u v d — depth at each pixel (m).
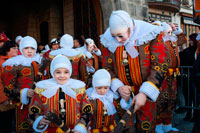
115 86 2.08
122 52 1.99
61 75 2.04
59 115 2.00
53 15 8.51
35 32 9.73
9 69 2.68
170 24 3.63
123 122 1.64
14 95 2.64
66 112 2.01
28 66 2.82
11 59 2.81
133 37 1.92
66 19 8.10
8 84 2.69
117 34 1.86
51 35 8.48
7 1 11.18
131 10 6.04
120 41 1.94
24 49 2.88
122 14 1.83
